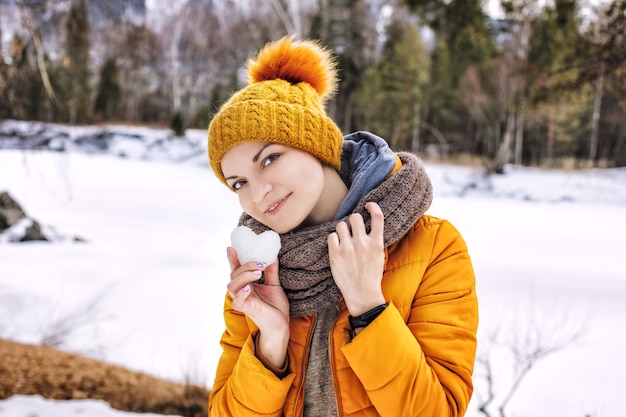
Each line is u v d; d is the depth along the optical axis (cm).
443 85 2350
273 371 95
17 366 441
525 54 1460
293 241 93
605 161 2225
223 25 2362
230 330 113
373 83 2217
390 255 98
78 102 2238
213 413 106
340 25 1819
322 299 92
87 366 454
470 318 93
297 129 95
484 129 2472
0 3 437
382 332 82
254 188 95
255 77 114
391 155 98
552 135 2389
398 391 82
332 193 101
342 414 92
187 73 3300
